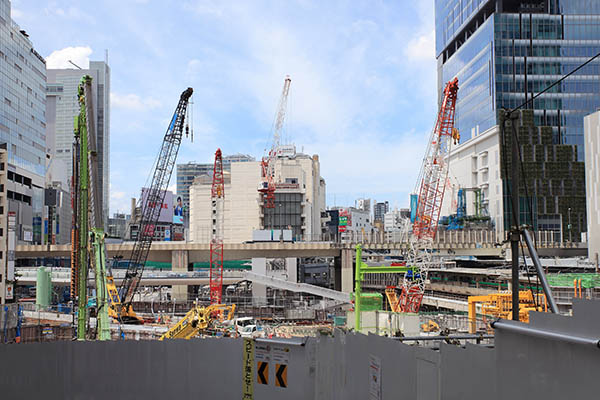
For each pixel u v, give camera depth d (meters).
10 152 136.75
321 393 11.88
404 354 9.12
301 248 102.88
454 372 7.94
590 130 97.12
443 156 68.19
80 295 38.41
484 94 141.25
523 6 144.75
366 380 10.29
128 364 13.86
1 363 13.71
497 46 136.62
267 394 12.89
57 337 34.78
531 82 135.62
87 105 38.09
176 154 79.25
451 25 173.00
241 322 61.69
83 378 13.83
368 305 34.41
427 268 67.94
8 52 137.12
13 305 22.33
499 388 7.11
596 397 5.73
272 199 159.12
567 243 118.06
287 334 52.44
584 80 135.75
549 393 6.36
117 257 98.44
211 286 91.62
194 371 13.67
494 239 111.06
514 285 12.56
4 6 135.75
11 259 76.19
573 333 6.02
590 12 138.75
